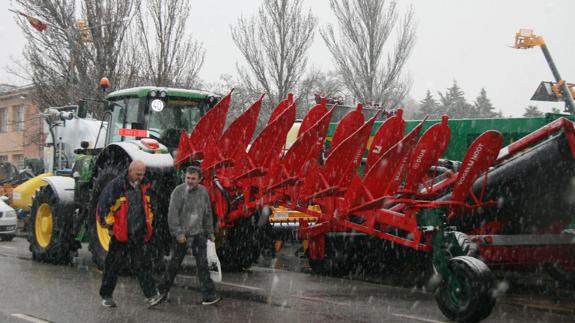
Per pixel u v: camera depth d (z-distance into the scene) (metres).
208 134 9.34
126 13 23.38
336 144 9.37
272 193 9.02
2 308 7.07
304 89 27.38
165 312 6.96
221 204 9.29
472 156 7.71
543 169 8.01
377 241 9.97
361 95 26.23
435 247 7.18
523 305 7.84
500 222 8.88
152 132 10.47
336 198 8.50
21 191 16.95
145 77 23.73
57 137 16.44
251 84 25.67
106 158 9.87
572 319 6.96
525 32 19.64
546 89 18.81
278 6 25.20
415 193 8.16
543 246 8.06
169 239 9.37
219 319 6.62
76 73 23.12
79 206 10.66
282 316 6.82
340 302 7.77
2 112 41.12
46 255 10.96
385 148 9.01
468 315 6.52
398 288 9.02
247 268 10.62
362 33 26.12
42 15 23.27
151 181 9.23
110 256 7.08
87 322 6.42
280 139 9.01
